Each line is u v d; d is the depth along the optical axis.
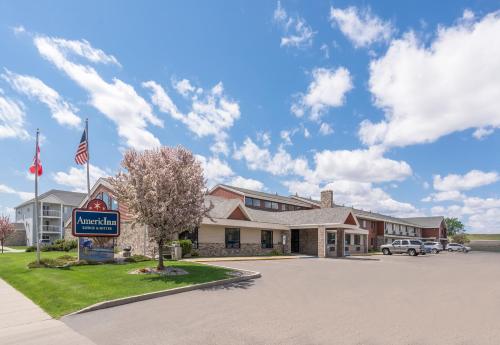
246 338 7.81
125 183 17.25
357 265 25.03
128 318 9.58
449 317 9.59
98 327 8.81
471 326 8.71
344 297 12.35
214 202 32.25
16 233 63.03
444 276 19.14
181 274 16.23
